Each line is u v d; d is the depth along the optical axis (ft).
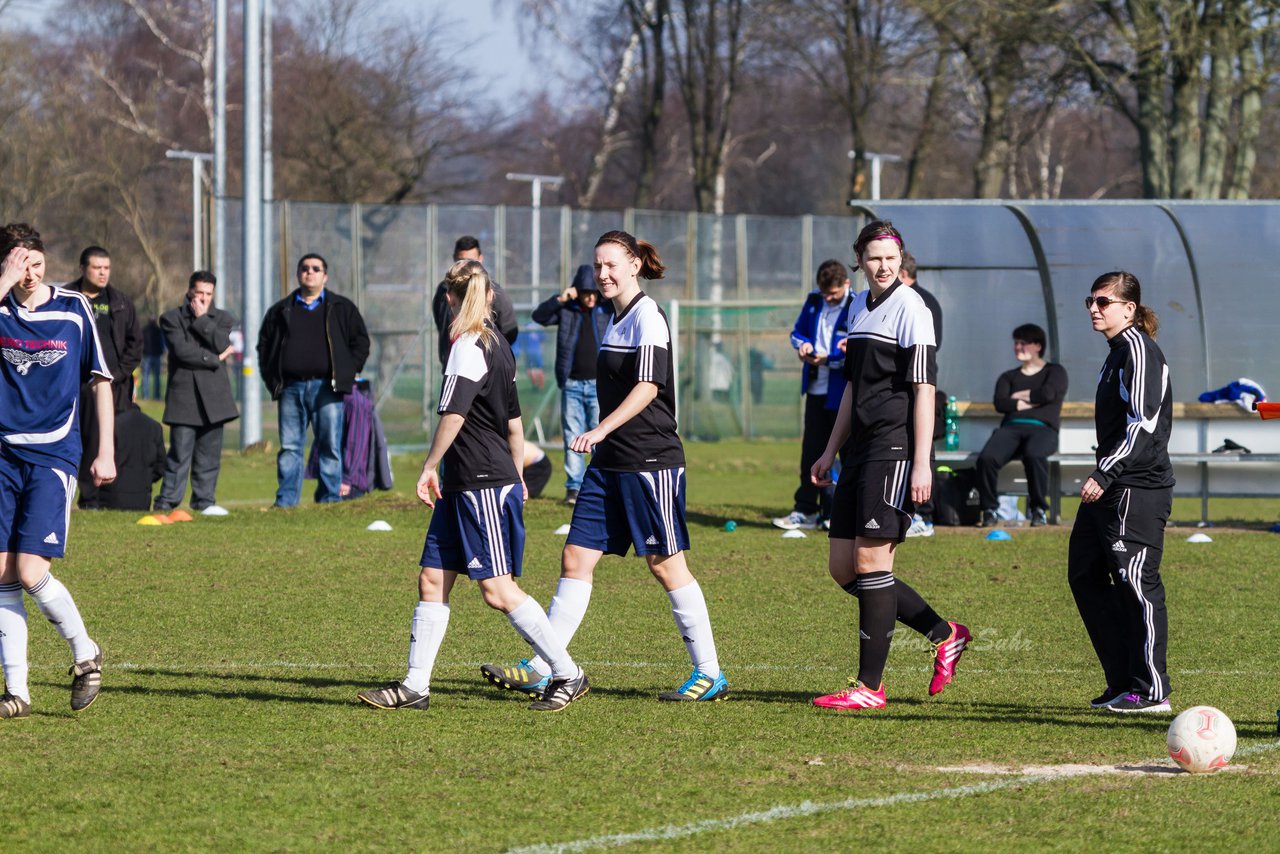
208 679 63.67
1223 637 76.02
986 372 136.46
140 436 129.90
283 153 373.61
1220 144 245.45
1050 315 133.59
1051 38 244.42
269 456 200.64
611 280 59.06
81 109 381.40
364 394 139.03
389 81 382.63
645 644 73.15
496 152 448.24
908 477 58.39
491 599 57.88
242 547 105.29
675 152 534.37
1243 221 128.88
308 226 226.79
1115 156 527.40
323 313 130.11
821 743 52.95
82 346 56.44
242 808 44.39
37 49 392.88
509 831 42.27
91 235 399.03
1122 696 59.06
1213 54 234.17
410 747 51.98
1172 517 155.74
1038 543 113.39
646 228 254.27
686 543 59.98
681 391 258.98
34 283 55.21
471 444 57.11
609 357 59.41
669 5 385.91
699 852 40.50
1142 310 59.88
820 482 61.57
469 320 56.54
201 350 128.57
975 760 50.72
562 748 51.98
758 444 254.06
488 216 236.22
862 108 361.71
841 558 60.70
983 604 85.46
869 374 59.00
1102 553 59.62
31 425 54.95
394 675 65.05
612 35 412.57
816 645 73.36
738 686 63.62
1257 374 132.36
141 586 88.53
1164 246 131.75
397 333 229.04
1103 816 43.93
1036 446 123.13
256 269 199.21
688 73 388.37
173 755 50.52
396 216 229.45
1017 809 44.62
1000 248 134.00
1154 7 235.20
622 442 59.21
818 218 265.13
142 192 394.73
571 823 43.04
